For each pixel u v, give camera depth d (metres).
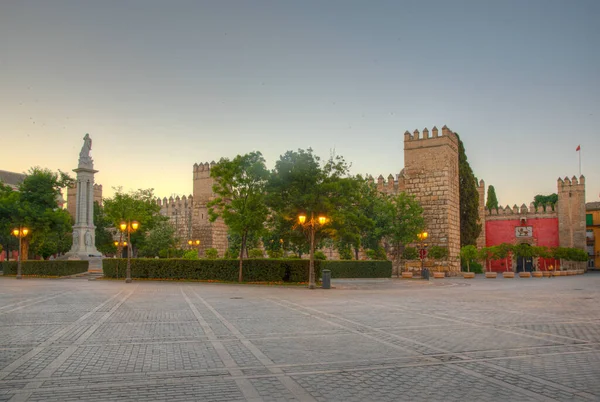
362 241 54.41
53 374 8.50
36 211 57.88
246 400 7.03
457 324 14.67
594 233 82.50
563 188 72.19
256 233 40.59
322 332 13.06
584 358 9.88
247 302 21.69
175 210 85.62
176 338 12.07
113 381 8.04
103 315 16.64
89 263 56.38
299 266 37.62
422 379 8.20
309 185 38.19
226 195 40.53
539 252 65.81
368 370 8.80
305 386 7.75
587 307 19.94
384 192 61.72
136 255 84.00
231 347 10.92
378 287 34.69
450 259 57.50
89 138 60.50
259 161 40.12
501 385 7.83
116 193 68.94
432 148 59.34
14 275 50.88
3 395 7.24
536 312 18.02
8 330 13.30
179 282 39.31
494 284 39.16
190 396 7.21
